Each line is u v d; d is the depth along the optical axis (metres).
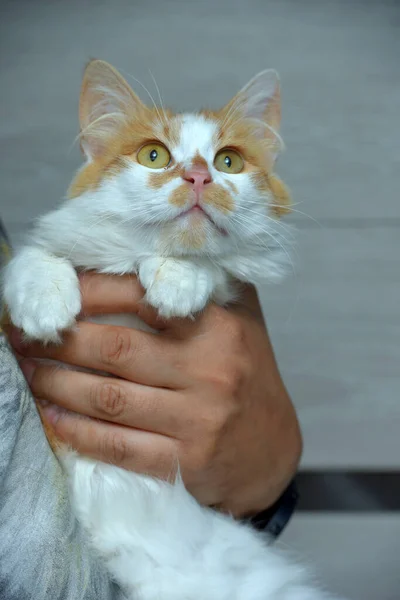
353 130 0.68
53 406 0.43
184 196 0.43
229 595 0.41
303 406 0.69
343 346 0.69
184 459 0.42
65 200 0.47
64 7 0.66
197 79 0.68
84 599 0.34
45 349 0.42
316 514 0.68
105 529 0.40
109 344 0.42
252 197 0.46
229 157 0.47
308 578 0.44
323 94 0.68
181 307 0.42
